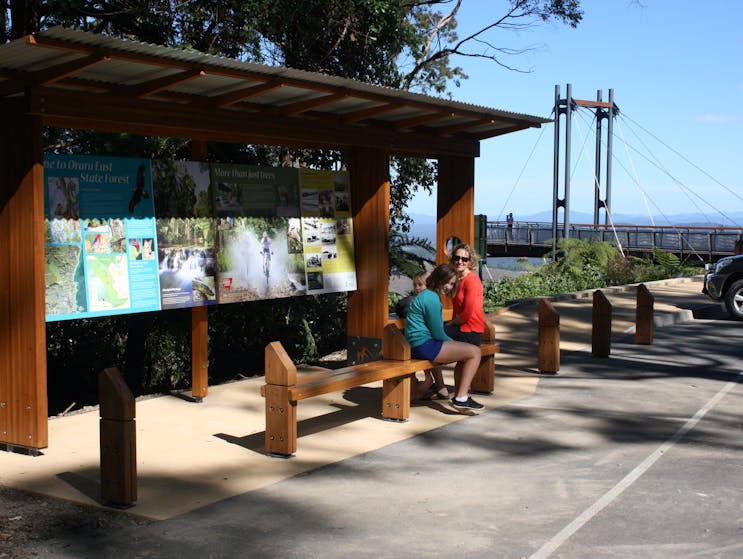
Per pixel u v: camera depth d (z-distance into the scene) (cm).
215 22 1492
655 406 866
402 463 650
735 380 1019
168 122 764
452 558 455
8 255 673
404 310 1004
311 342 1377
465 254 861
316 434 743
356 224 1026
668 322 1586
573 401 888
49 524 505
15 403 676
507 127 1095
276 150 1554
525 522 514
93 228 757
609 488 585
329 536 488
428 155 1109
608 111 4800
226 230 885
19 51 583
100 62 629
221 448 694
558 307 1680
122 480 534
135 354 1347
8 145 671
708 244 3638
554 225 4197
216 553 460
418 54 1992
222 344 1316
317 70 1639
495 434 745
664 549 469
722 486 591
